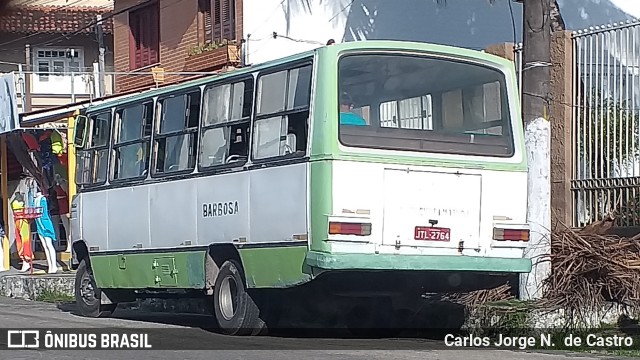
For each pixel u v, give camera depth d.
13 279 19.44
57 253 23.23
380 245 10.25
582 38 13.66
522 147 11.22
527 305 11.30
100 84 26.36
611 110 13.26
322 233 10.09
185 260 12.46
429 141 10.70
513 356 10.12
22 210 21.06
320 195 10.12
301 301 12.05
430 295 11.66
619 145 13.15
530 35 11.79
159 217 12.97
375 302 12.18
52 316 15.04
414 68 10.80
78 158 15.04
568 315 11.26
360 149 10.27
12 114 21.58
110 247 14.13
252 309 11.63
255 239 11.15
